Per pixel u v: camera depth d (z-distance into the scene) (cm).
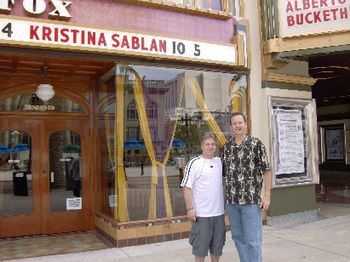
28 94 740
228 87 757
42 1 576
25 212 729
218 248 465
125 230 648
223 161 465
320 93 1391
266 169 445
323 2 727
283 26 759
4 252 631
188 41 688
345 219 843
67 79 767
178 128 716
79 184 771
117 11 642
